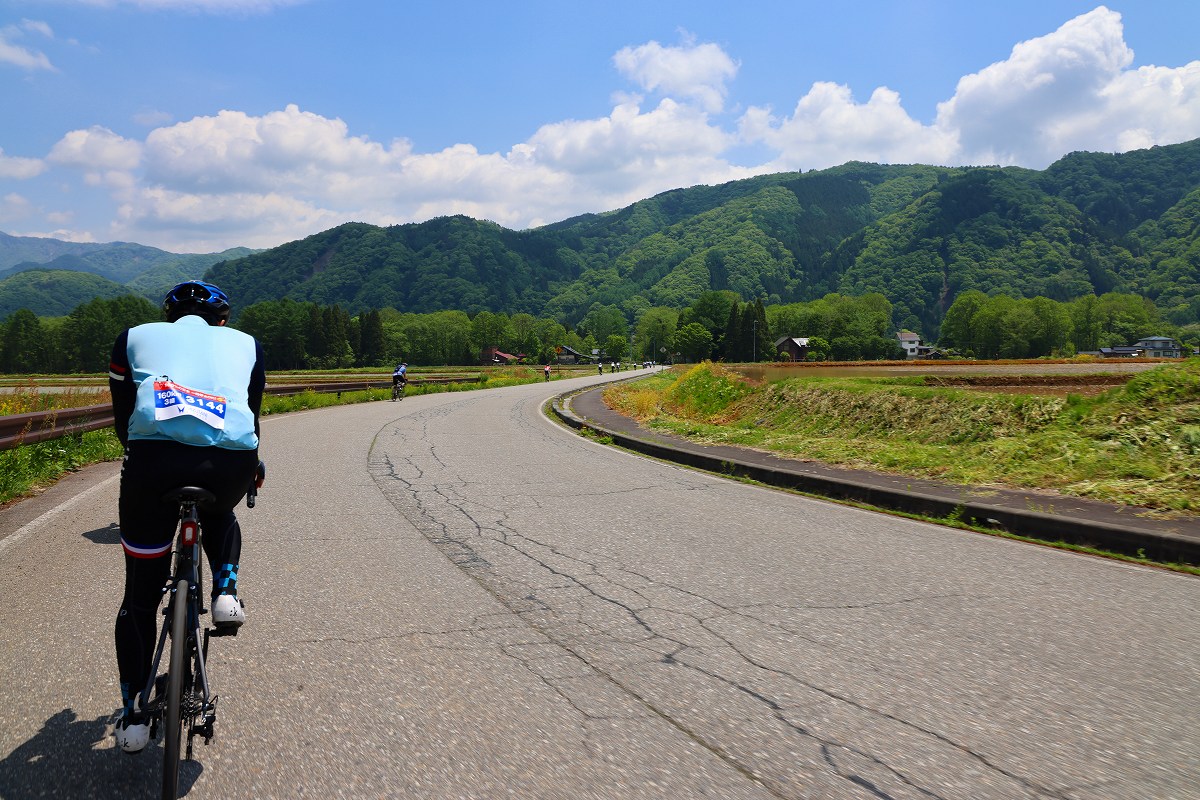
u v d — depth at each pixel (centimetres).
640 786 267
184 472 268
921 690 349
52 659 381
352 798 258
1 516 751
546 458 1245
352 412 2312
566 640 417
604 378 7150
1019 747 295
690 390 2255
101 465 1122
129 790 264
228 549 300
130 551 274
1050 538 670
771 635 425
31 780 269
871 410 1374
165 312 329
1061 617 454
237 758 286
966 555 612
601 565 579
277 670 371
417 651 399
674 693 347
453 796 260
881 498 838
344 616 455
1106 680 359
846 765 282
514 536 677
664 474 1078
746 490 943
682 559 598
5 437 955
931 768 279
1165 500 708
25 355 15162
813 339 18212
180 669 246
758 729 312
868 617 456
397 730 309
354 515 762
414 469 1088
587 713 326
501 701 338
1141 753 289
